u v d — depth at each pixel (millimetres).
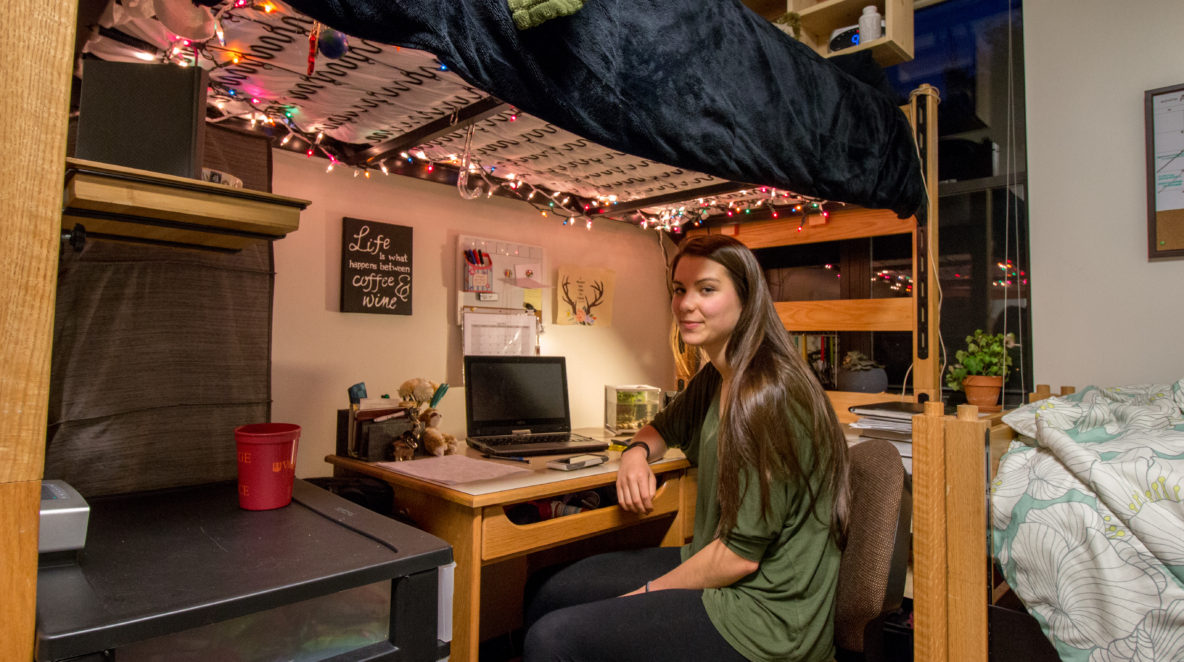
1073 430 1440
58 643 588
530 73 883
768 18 2469
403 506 1517
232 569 789
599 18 981
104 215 972
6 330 543
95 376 1227
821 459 1149
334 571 780
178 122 989
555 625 1105
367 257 1824
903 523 1176
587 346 2459
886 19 2020
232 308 1406
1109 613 1152
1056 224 2193
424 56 1173
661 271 2785
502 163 1905
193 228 1059
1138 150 2053
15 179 536
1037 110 2242
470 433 1810
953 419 1292
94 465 1219
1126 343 2059
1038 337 2215
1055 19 2217
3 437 547
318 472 1737
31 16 540
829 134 1556
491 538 1325
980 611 1258
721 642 1085
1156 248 2004
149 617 641
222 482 1358
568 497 1632
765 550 1160
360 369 1824
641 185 2133
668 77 1110
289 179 1690
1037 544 1263
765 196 2215
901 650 1686
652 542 1776
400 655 831
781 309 2414
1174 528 1116
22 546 561
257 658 767
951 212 2438
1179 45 1997
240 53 1168
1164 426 1394
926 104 2041
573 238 2414
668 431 1634
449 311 2029
